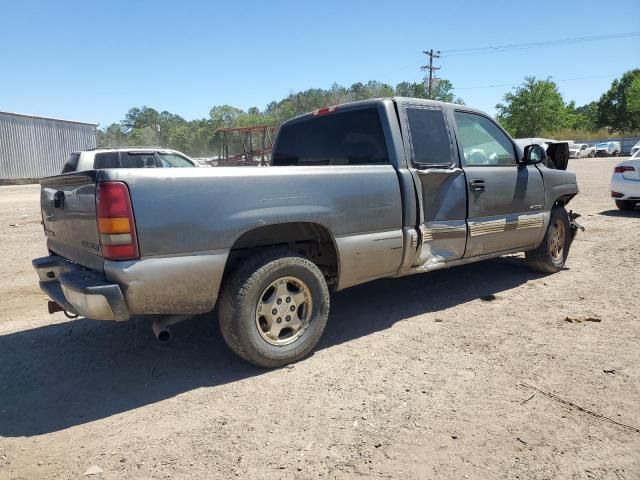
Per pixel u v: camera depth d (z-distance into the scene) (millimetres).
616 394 3309
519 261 7137
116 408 3309
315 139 5332
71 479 2584
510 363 3807
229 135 25906
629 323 4582
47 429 3074
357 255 4180
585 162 40969
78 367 3965
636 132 74438
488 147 5461
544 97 69188
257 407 3250
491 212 5348
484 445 2781
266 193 3643
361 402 3275
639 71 74938
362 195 4188
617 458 2650
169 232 3254
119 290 3129
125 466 2678
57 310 3969
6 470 2664
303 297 3930
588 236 8984
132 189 3145
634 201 11469
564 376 3572
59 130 34156
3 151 30734
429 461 2652
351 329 4645
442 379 3570
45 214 4270
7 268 7441
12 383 3711
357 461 2666
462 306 5219
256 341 3654
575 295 5496
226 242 3467
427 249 4754
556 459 2648
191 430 3004
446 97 73375
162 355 4148
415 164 4625
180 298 3363
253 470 2611
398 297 5594
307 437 2896
